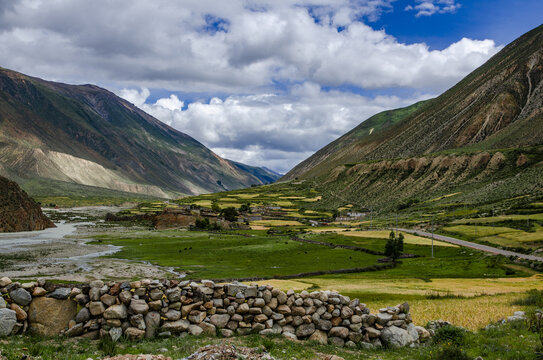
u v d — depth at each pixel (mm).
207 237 172875
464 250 128000
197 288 19547
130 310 17969
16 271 82500
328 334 20656
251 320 20031
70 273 81625
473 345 20016
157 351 15797
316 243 150125
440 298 53562
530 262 103125
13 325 16531
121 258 111688
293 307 20578
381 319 21016
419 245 141375
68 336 17078
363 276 94812
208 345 15523
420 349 19578
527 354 17891
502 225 160250
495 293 58594
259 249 134375
